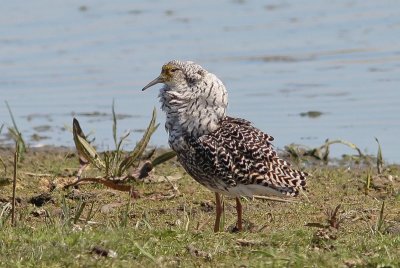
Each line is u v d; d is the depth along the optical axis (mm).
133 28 23000
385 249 9172
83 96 18938
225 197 12609
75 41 22078
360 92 18609
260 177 10688
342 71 19953
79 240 9297
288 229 10367
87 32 22734
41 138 16531
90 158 13625
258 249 9312
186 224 10602
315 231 10156
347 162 14992
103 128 16922
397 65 20156
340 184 13398
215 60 20656
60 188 12938
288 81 19469
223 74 19938
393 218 11461
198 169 11000
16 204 12164
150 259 8898
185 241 9617
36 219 11375
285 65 20422
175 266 8781
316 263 8766
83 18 23812
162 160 13500
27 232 9828
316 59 20719
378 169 14141
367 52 21109
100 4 25031
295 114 17406
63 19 23672
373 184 13242
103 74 20109
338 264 8789
